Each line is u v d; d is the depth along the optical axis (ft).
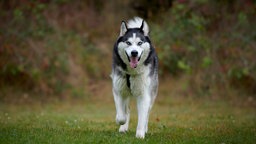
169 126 32.37
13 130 27.25
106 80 62.18
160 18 64.80
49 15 63.57
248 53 57.67
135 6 69.10
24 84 56.80
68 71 59.52
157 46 58.59
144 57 25.77
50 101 55.31
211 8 60.29
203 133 28.32
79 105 52.85
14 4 59.93
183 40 59.00
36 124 31.65
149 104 26.30
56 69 58.59
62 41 61.46
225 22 60.13
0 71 56.90
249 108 50.60
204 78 57.36
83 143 23.26
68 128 29.35
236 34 58.34
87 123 33.22
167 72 61.00
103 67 63.52
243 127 31.94
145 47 25.61
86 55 63.77
